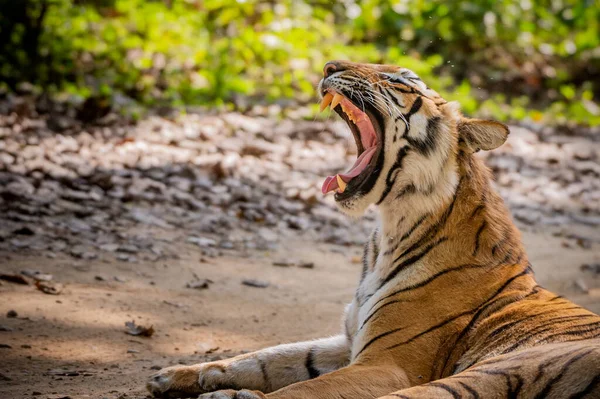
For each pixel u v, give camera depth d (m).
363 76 7.60
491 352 6.49
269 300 10.14
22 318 8.56
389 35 26.75
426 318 6.85
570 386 5.48
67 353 7.85
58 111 17.31
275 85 22.11
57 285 9.56
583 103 26.06
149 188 13.88
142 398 6.82
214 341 8.61
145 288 9.97
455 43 27.44
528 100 25.67
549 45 29.05
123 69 20.44
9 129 15.73
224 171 15.17
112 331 8.52
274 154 17.00
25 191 12.75
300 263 11.75
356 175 7.60
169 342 8.45
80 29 21.42
